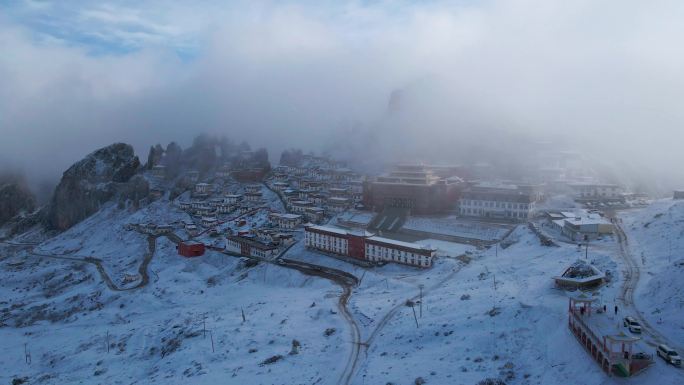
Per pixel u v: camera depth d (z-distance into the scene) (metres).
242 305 152.25
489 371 78.56
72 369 126.19
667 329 78.44
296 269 182.38
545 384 71.38
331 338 108.62
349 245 187.75
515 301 102.00
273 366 97.56
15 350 148.88
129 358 125.25
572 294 82.75
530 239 169.38
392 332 103.25
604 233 154.50
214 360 106.69
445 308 110.06
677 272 92.75
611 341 66.44
